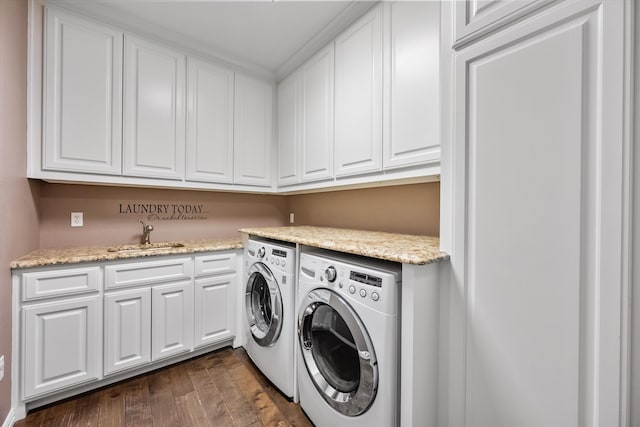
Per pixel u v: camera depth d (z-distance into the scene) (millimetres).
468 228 963
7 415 1336
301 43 2141
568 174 739
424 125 1386
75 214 2008
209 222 2627
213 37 2078
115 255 1673
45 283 1480
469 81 955
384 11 1594
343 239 1507
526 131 815
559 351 760
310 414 1388
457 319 992
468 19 953
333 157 1977
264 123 2635
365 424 1085
